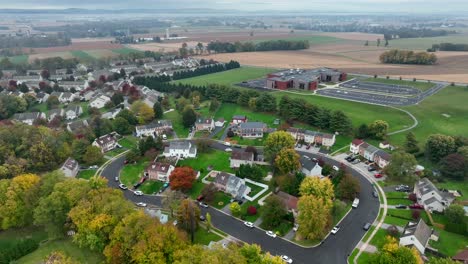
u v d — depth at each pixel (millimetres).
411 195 131625
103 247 100562
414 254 88250
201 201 133375
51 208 108375
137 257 89688
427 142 164500
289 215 119562
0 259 99875
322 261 101938
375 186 142750
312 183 123125
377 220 120500
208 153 174625
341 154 172250
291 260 101562
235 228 117812
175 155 169750
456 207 115125
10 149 156375
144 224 97125
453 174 144000
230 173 154625
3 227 113062
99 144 177750
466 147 154625
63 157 162875
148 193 140875
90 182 121188
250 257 89062
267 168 158250
